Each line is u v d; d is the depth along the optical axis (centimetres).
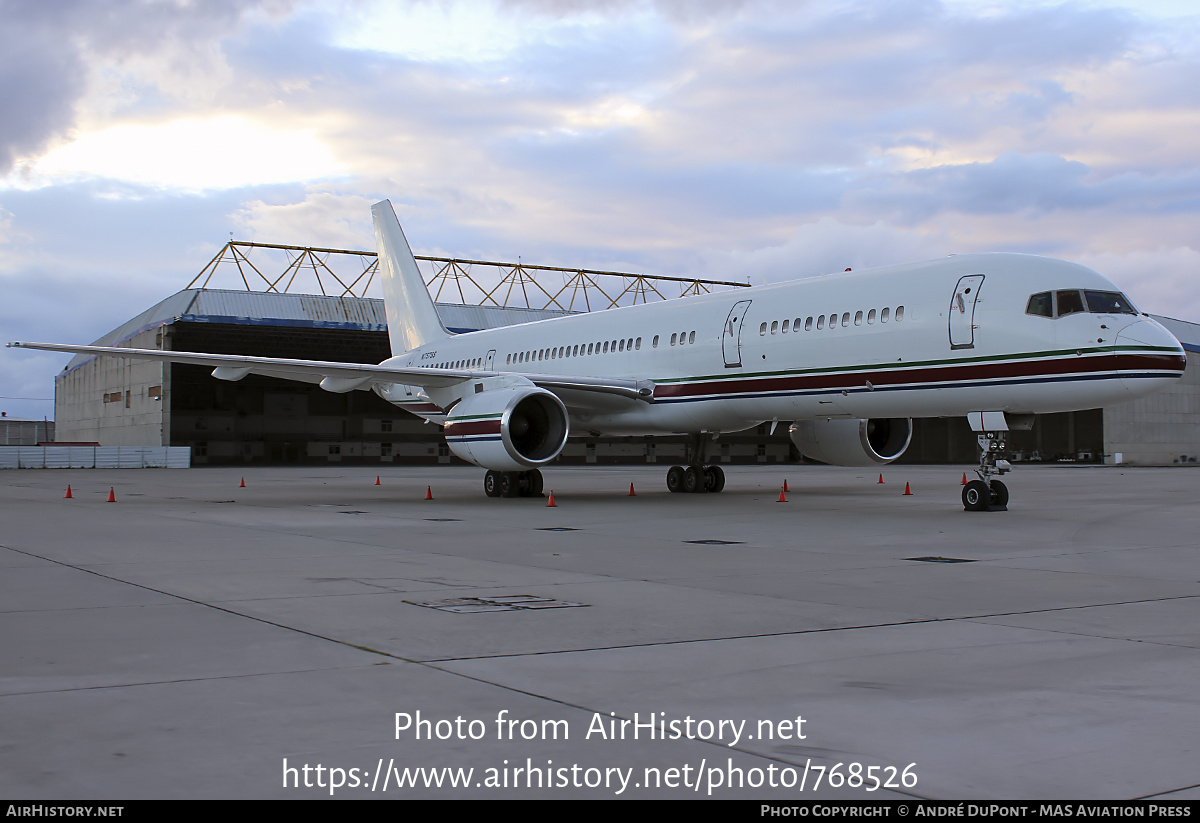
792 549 1203
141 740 430
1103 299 1566
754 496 2352
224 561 1059
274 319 5300
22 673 546
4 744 424
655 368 2197
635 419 2255
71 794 368
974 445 7544
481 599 806
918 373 1712
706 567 1025
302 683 526
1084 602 804
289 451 7300
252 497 2380
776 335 1928
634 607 770
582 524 1565
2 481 3428
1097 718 468
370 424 7506
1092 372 1520
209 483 3288
